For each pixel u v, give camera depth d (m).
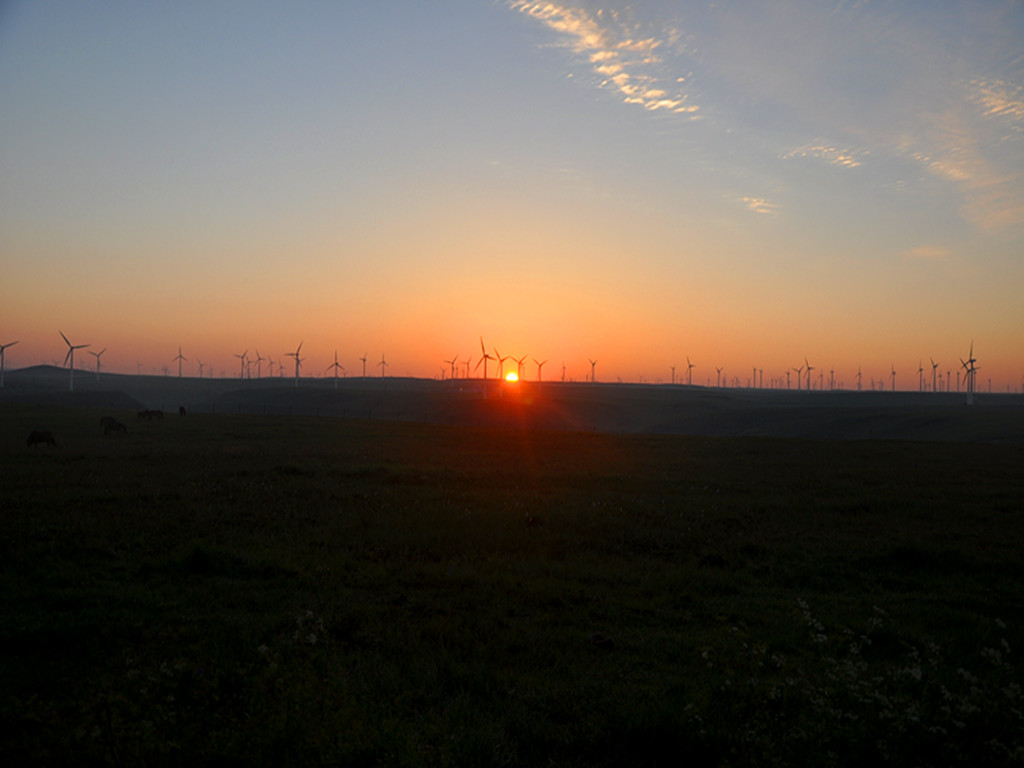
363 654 8.55
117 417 70.50
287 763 5.31
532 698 7.44
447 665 8.20
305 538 15.82
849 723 6.20
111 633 9.19
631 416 191.50
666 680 8.02
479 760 5.75
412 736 5.73
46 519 16.89
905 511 21.88
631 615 11.02
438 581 12.45
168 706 6.14
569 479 28.92
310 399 180.12
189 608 10.59
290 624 9.72
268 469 28.72
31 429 53.62
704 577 13.68
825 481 29.23
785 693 6.83
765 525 19.30
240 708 6.30
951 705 6.65
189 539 15.34
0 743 5.84
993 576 14.60
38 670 7.76
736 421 163.50
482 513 19.56
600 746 6.38
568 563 14.34
